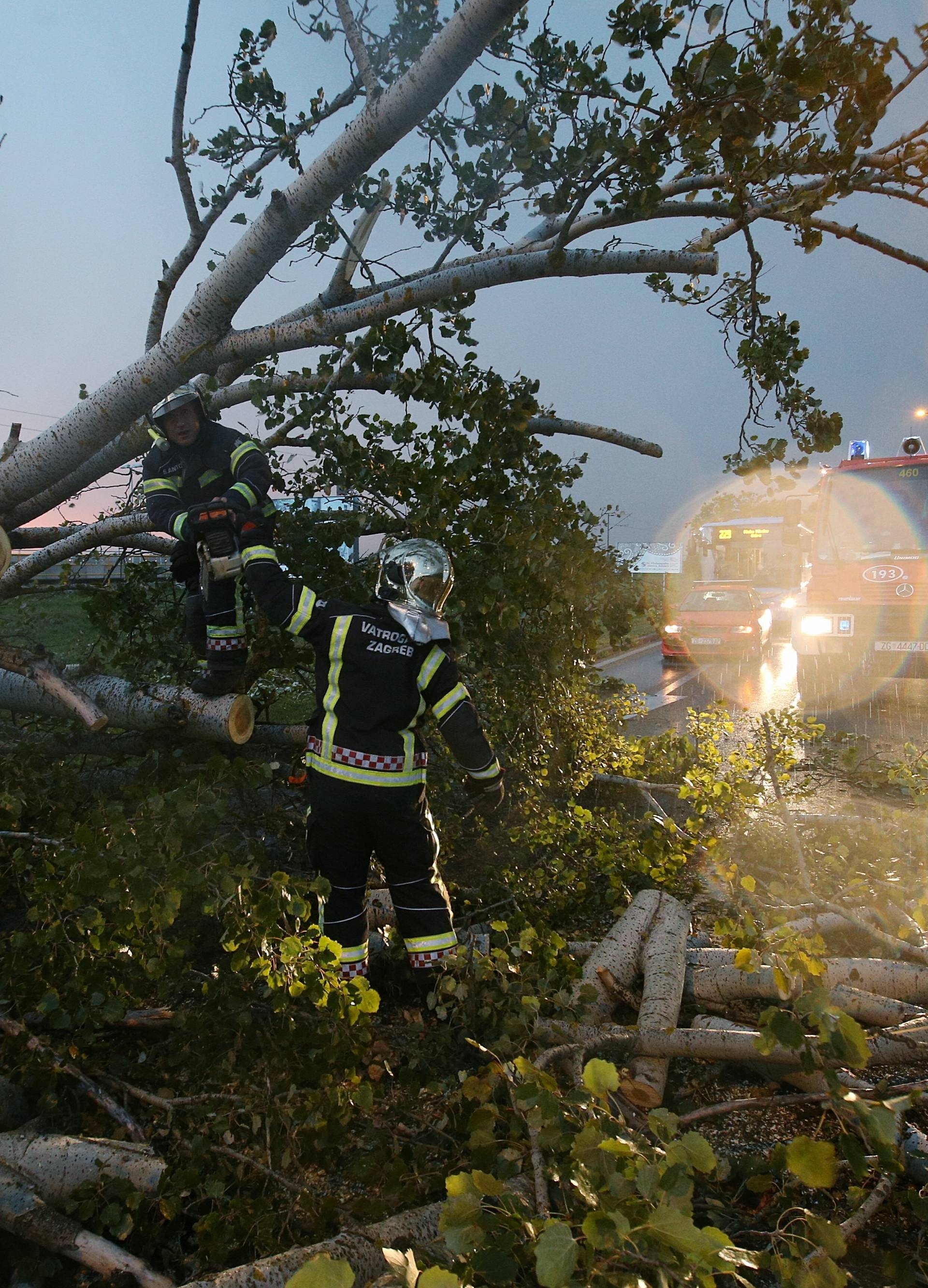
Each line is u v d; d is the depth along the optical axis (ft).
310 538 14.51
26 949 9.65
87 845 9.30
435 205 15.69
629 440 17.84
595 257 12.90
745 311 16.51
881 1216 8.15
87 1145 7.98
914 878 14.71
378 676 10.61
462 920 13.93
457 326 14.34
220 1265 7.45
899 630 38.27
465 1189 6.16
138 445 13.91
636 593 16.34
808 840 17.66
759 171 12.00
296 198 11.20
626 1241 5.72
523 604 14.07
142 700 12.84
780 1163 7.00
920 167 12.28
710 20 10.39
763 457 16.76
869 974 11.41
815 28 10.41
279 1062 9.06
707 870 16.72
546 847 16.16
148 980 10.25
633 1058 10.11
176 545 12.10
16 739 14.57
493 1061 9.66
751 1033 9.83
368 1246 6.91
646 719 34.76
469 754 10.84
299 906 9.23
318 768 10.82
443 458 13.60
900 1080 10.30
